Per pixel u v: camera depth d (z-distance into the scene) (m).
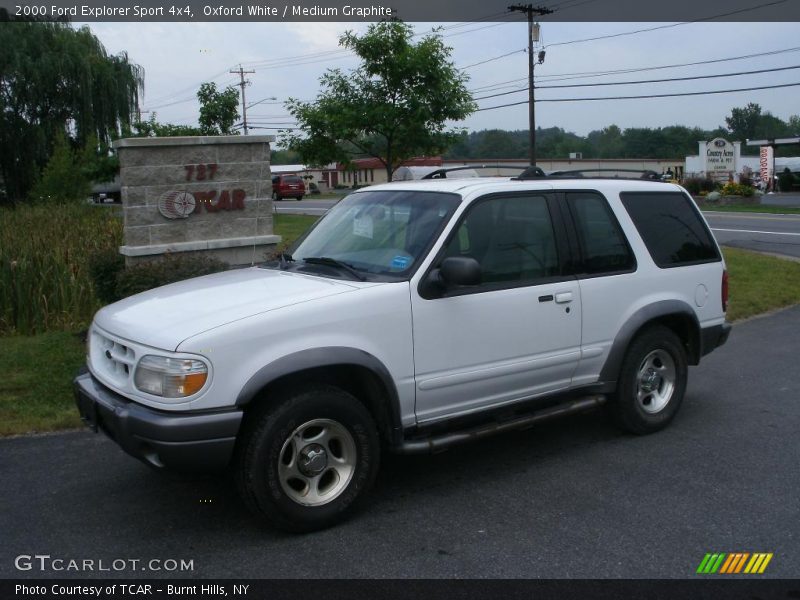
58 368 7.30
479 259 4.93
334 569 3.93
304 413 4.21
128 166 9.27
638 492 4.87
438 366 4.71
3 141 37.12
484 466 5.36
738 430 6.05
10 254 9.94
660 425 6.00
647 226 5.92
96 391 4.44
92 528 4.42
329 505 4.36
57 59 36.66
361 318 4.41
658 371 5.98
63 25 38.44
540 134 121.31
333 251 5.20
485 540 4.23
